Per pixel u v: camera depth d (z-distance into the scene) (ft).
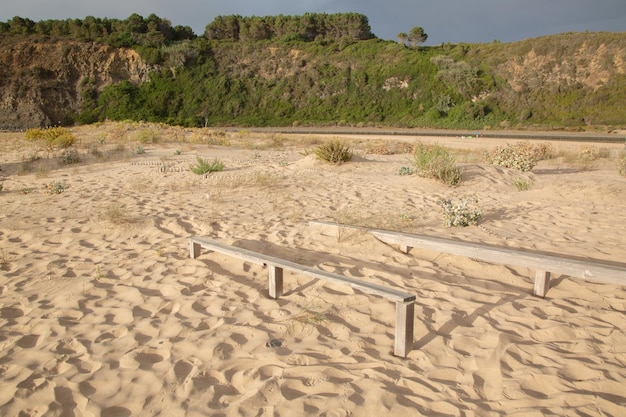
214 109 181.98
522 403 10.11
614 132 124.77
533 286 16.19
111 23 211.41
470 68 178.19
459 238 21.56
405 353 11.98
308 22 239.71
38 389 10.84
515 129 146.30
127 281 17.16
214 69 196.03
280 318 14.15
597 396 10.23
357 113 177.17
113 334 13.39
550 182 35.29
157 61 191.11
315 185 35.24
